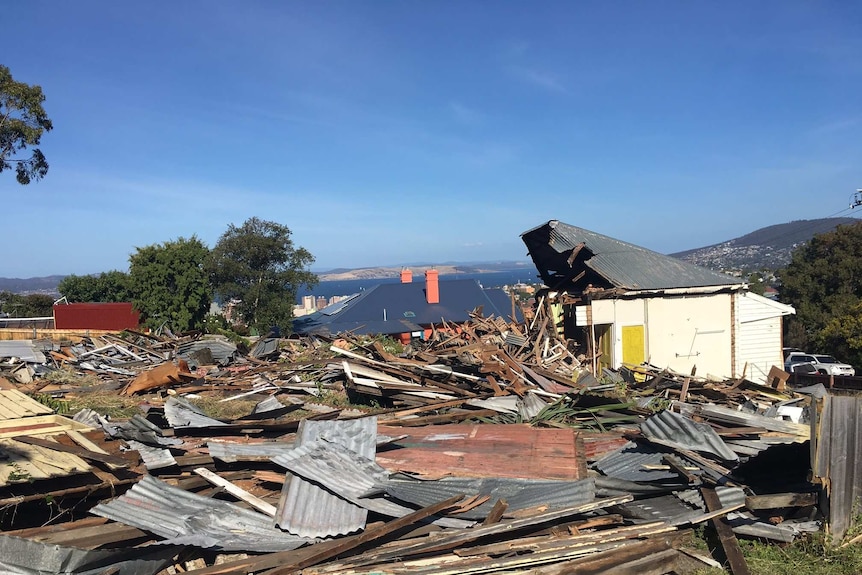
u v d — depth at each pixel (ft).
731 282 58.03
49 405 34.78
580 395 33.06
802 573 17.10
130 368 56.18
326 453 21.38
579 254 61.36
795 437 25.23
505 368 37.91
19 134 86.69
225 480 20.34
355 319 109.40
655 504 20.49
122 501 17.93
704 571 17.08
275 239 113.60
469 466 23.40
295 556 16.19
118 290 154.92
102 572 14.61
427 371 40.04
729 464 21.68
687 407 30.76
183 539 16.25
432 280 117.19
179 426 26.14
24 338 81.51
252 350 67.21
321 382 44.88
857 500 18.83
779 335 58.49
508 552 16.79
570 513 18.26
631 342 55.77
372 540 17.19
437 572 15.40
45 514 18.22
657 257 60.34
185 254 106.52
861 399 18.80
